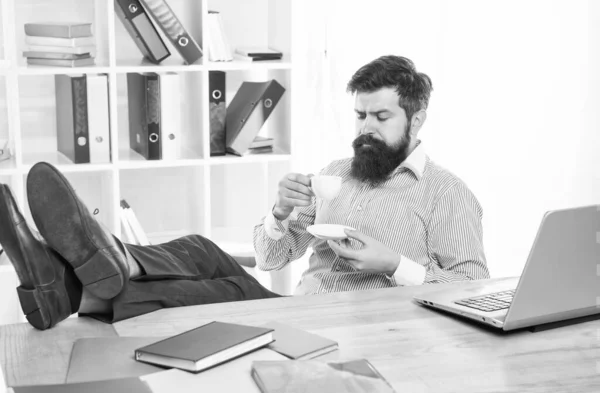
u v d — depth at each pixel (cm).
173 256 213
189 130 342
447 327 163
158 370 137
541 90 312
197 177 331
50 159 312
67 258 165
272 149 339
